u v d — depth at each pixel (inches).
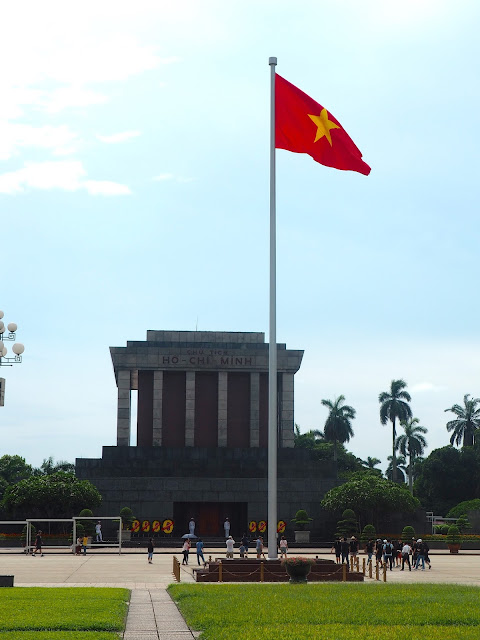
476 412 5580.7
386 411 5634.8
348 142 1493.6
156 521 3309.5
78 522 2970.0
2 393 1481.3
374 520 3319.4
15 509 3075.8
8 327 1899.6
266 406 3754.9
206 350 3683.6
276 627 878.4
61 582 1644.9
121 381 3639.3
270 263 1524.4
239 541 3142.2
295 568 1529.3
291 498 3373.5
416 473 6023.6
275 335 1518.2
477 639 802.8
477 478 5036.9
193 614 1005.2
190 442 3617.1
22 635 813.9
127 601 1215.6
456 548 2982.3
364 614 981.8
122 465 3427.7
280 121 1517.0
